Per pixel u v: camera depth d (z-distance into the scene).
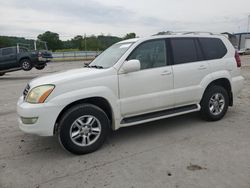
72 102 3.86
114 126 4.26
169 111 4.82
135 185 3.10
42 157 3.97
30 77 15.38
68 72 4.38
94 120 4.03
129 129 5.09
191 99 4.98
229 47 5.59
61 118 3.84
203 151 3.96
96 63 4.84
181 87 4.82
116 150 4.13
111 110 4.18
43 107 3.68
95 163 3.71
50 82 3.80
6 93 9.64
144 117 4.54
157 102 4.56
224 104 5.43
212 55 5.28
